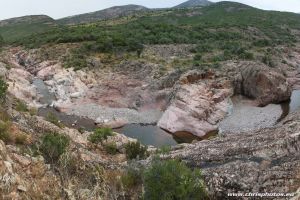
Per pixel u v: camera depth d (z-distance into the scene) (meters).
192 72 58.31
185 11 174.00
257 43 104.50
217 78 59.94
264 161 21.17
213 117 51.91
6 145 17.81
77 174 19.12
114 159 28.77
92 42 89.81
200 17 164.00
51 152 18.81
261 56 84.44
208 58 78.69
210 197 19.22
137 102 60.09
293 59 95.06
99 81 70.00
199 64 69.94
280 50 98.56
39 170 17.23
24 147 18.97
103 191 18.66
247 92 60.44
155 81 62.97
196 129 49.22
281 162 20.88
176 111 51.69
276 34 129.12
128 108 59.50
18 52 101.75
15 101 37.12
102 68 75.69
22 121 25.67
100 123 52.03
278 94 59.84
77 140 30.86
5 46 114.12
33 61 91.06
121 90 63.62
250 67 61.03
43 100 65.44
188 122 50.06
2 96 30.27
